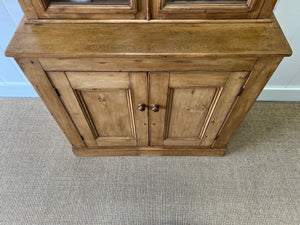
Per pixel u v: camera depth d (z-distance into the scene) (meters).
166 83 0.80
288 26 1.08
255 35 0.70
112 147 1.22
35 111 1.46
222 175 1.23
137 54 0.66
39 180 1.21
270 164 1.26
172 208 1.14
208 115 0.97
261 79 0.78
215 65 0.73
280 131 1.38
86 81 0.79
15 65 1.29
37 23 0.72
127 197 1.17
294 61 1.23
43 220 1.11
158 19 0.72
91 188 1.19
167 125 1.04
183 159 1.28
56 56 0.68
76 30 0.71
